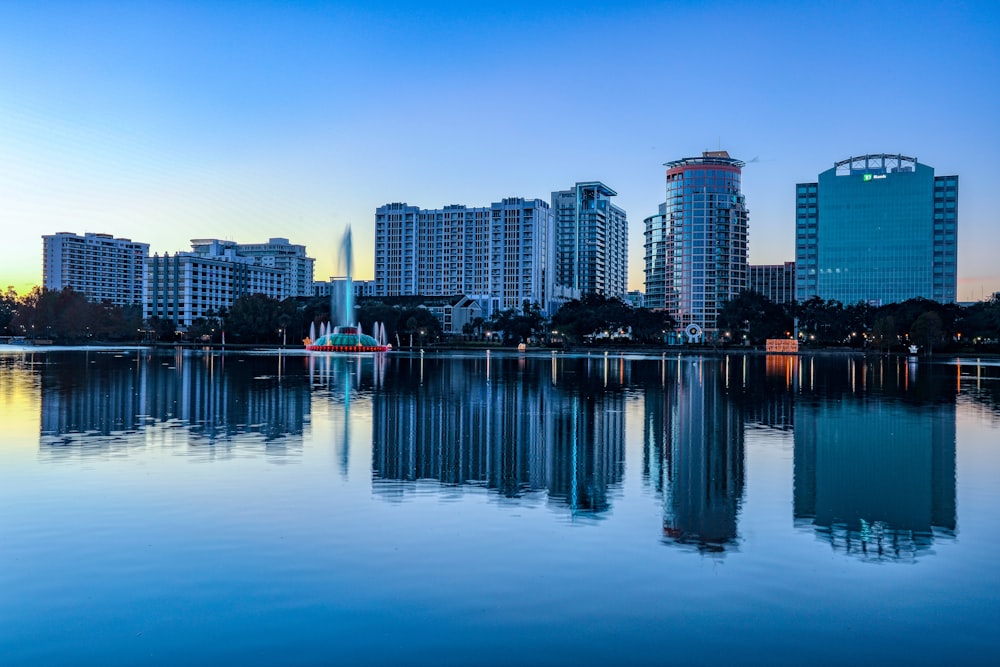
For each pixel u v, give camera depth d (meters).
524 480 21.81
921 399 48.66
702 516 17.89
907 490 20.78
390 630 11.48
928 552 15.28
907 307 184.38
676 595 12.88
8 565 14.03
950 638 11.36
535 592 12.94
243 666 10.44
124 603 12.39
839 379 70.81
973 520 17.69
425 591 12.93
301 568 13.98
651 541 15.81
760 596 12.88
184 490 19.92
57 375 65.38
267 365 86.31
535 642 11.13
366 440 28.94
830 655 10.84
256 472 22.39
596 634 11.40
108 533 15.98
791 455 26.41
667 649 10.95
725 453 26.75
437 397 47.72
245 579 13.41
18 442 27.62
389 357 118.94
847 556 14.95
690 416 38.19
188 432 30.55
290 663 10.52
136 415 36.12
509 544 15.52
